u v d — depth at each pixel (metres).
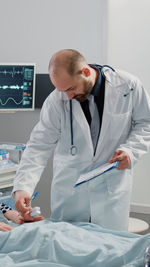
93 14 3.28
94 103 1.98
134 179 3.71
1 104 3.14
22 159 2.01
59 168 2.07
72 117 1.98
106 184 2.01
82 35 3.30
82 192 2.02
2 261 1.49
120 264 1.38
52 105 2.00
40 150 2.03
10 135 3.52
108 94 1.97
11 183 2.71
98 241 1.57
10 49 3.45
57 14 3.32
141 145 1.98
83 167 2.02
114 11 3.54
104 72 2.00
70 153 2.03
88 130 1.96
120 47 3.58
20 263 1.46
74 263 1.45
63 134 2.03
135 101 2.02
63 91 1.78
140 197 3.72
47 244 1.55
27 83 3.13
